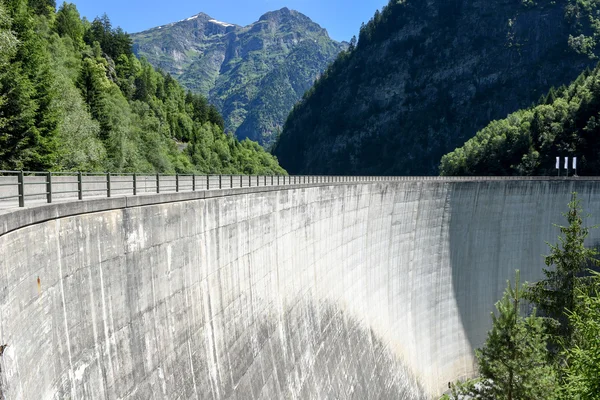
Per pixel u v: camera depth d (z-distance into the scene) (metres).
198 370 24.70
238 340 29.53
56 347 15.68
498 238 76.25
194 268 26.03
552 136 125.12
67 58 91.69
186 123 175.88
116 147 80.31
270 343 33.56
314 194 44.09
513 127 135.25
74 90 66.81
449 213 70.19
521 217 78.06
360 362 47.00
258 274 33.97
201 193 26.64
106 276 19.06
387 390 50.19
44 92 51.03
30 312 14.35
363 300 53.09
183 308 24.56
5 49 41.81
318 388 37.78
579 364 19.48
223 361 27.25
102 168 68.50
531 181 78.00
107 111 85.12
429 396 61.47
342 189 49.53
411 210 63.66
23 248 14.30
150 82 174.00
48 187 16.64
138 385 20.09
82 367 16.95
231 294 29.88
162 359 22.09
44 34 92.19
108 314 18.97
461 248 72.38
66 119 58.59
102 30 167.38
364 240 54.88
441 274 69.62
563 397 21.91
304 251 42.38
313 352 39.53
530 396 30.67
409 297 63.66
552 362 33.41
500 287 76.62
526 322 32.84
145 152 102.69
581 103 124.38
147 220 21.95
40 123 49.84
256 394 29.56
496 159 134.88
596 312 20.38
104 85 107.88
